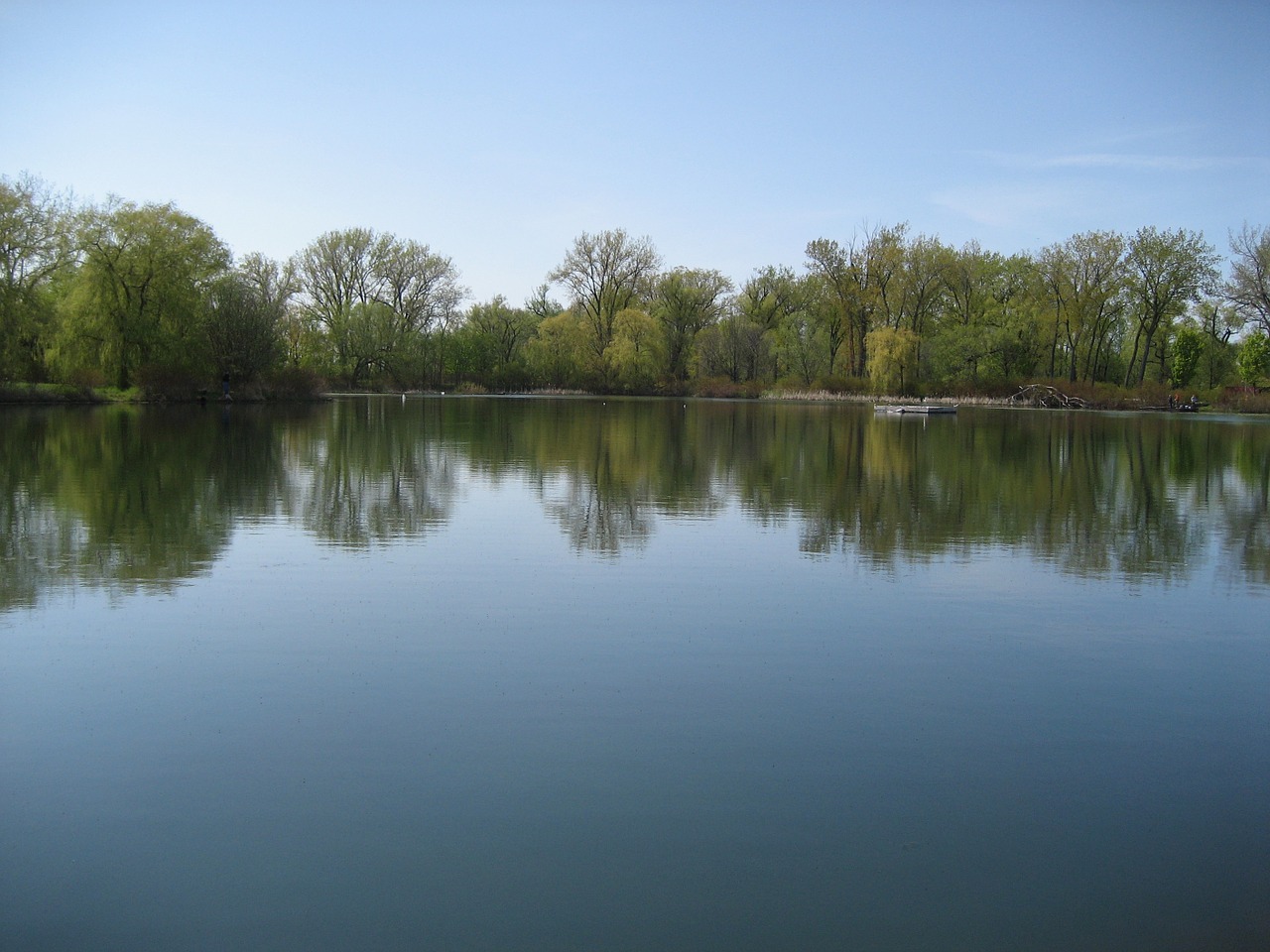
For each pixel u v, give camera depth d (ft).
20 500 50.52
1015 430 125.59
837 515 49.85
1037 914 14.82
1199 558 39.91
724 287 272.72
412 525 45.24
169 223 151.64
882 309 233.96
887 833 16.99
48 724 21.09
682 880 15.49
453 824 17.04
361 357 234.38
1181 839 17.02
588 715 21.84
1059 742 20.89
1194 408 200.54
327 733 20.72
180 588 32.58
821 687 23.86
